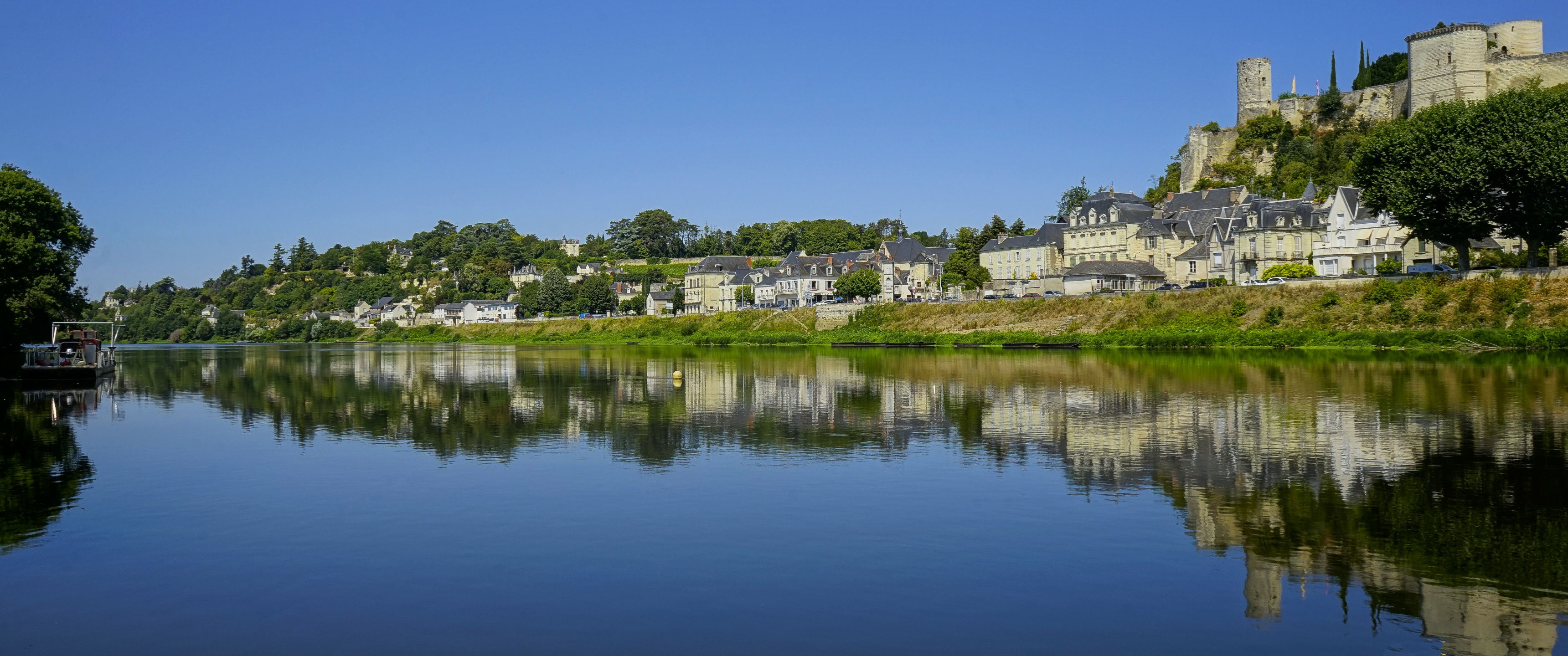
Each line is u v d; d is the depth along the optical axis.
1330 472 35.50
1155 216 175.75
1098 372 79.44
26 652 20.83
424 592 24.09
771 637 21.05
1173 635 20.94
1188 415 50.81
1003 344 129.38
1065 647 20.39
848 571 25.16
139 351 188.38
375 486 36.09
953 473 36.91
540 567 25.86
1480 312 96.94
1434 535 27.33
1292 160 184.62
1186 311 120.31
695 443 45.00
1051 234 188.38
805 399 63.16
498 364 116.88
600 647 20.62
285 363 128.62
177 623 22.36
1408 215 99.44
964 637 20.95
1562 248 110.88
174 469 40.09
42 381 84.69
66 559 27.05
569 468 39.22
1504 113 96.25
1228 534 27.89
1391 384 63.31
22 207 84.38
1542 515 29.05
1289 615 21.91
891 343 142.12
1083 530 28.52
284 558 26.98
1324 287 112.75
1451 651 19.95
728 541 27.92
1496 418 47.31
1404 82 183.50
